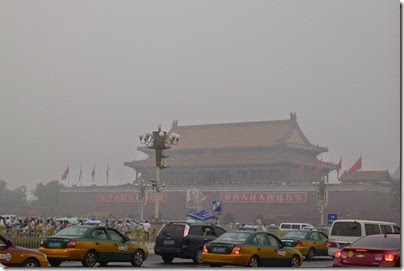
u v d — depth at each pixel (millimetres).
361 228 30797
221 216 116188
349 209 105125
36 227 47656
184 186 121812
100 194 127125
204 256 23266
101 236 24047
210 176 132375
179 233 28000
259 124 141375
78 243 23047
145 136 46844
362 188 104875
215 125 145000
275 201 111562
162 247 28094
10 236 37469
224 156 137125
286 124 138750
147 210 122500
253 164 128375
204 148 139500
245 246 22703
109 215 124438
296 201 109312
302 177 132000
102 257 23719
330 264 30734
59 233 23938
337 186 106938
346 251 18750
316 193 107500
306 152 138000
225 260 22578
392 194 110812
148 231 47312
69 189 130625
